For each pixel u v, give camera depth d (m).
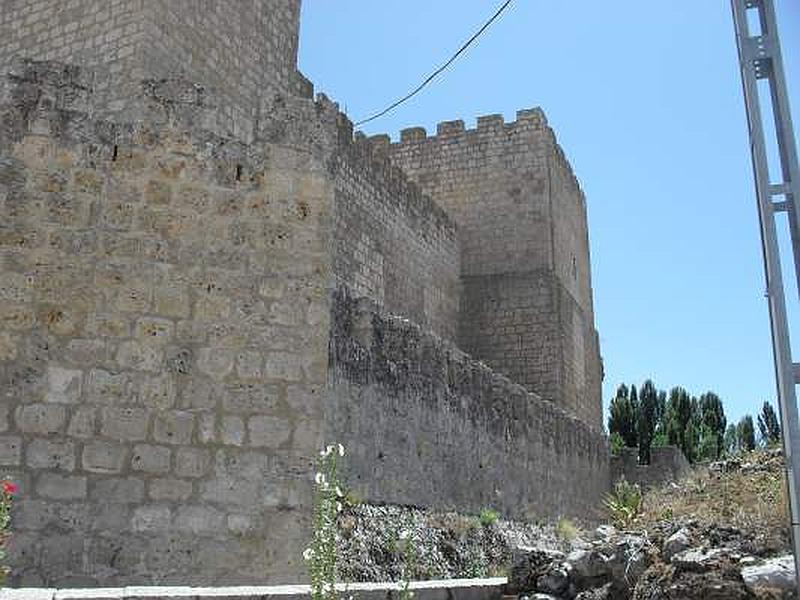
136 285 9.52
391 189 31.70
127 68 17.30
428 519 19.02
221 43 19.44
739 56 6.91
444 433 21.31
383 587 7.96
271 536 9.31
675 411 67.56
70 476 8.93
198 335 9.60
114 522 8.94
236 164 10.17
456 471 21.64
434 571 16.94
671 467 38.38
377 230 30.22
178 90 10.19
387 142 40.34
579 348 39.62
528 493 26.52
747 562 8.03
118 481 9.03
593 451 35.03
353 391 17.33
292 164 10.37
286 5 21.94
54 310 9.25
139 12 17.50
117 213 9.64
